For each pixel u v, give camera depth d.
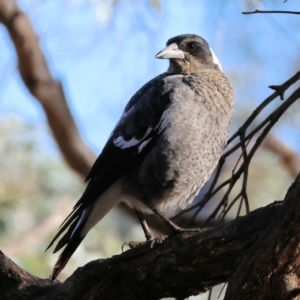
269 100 9.27
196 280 7.27
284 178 14.65
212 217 9.19
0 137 13.90
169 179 9.31
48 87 13.18
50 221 13.67
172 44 10.69
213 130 9.46
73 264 13.05
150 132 9.45
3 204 13.91
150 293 7.65
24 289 8.49
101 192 9.55
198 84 9.61
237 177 9.28
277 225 6.17
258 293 6.31
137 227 14.20
